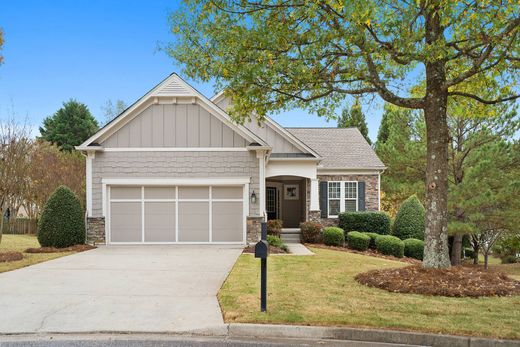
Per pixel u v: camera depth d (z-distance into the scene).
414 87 11.27
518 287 8.18
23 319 6.49
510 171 19.56
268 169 19.61
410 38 8.05
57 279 9.62
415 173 23.61
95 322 6.34
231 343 5.61
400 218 19.42
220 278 9.75
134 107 16.44
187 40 9.60
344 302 7.15
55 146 32.75
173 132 16.67
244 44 8.81
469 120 20.86
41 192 25.20
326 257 13.41
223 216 16.78
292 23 8.71
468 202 18.30
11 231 26.62
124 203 16.72
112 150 16.61
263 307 6.59
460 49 8.85
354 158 21.98
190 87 16.56
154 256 13.48
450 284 8.05
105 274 10.27
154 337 5.83
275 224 18.67
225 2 8.96
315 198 19.67
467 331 5.71
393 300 7.29
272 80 9.33
